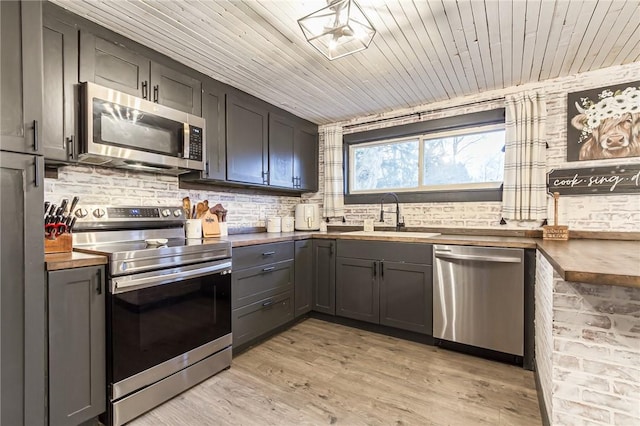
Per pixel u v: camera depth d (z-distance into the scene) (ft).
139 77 6.59
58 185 6.31
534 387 6.28
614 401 4.01
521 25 6.02
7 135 4.02
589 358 4.17
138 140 6.38
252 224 10.99
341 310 9.76
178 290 6.08
